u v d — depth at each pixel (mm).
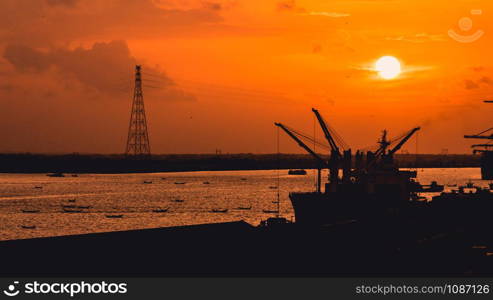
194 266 59406
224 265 60562
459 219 101188
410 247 73500
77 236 69375
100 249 63344
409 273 60312
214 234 73000
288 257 65125
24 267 56938
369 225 88938
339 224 89188
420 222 96438
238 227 77812
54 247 64312
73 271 56312
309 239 74312
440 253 69625
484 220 100438
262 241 71125
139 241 67875
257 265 61250
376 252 70062
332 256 67000
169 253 62688
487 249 76438
